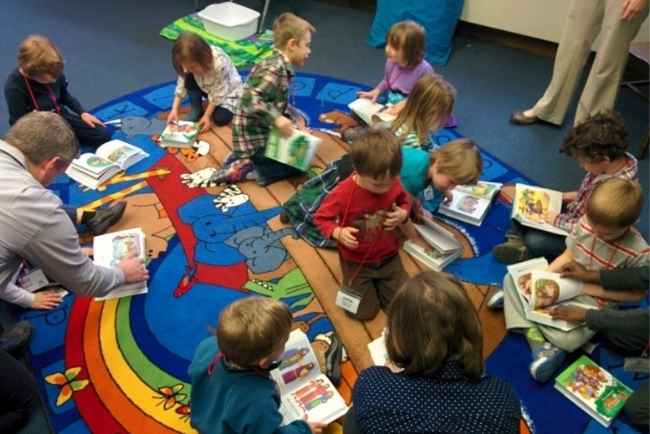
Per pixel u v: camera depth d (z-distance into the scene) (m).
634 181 1.97
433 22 3.82
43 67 2.63
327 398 1.80
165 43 4.05
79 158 2.83
